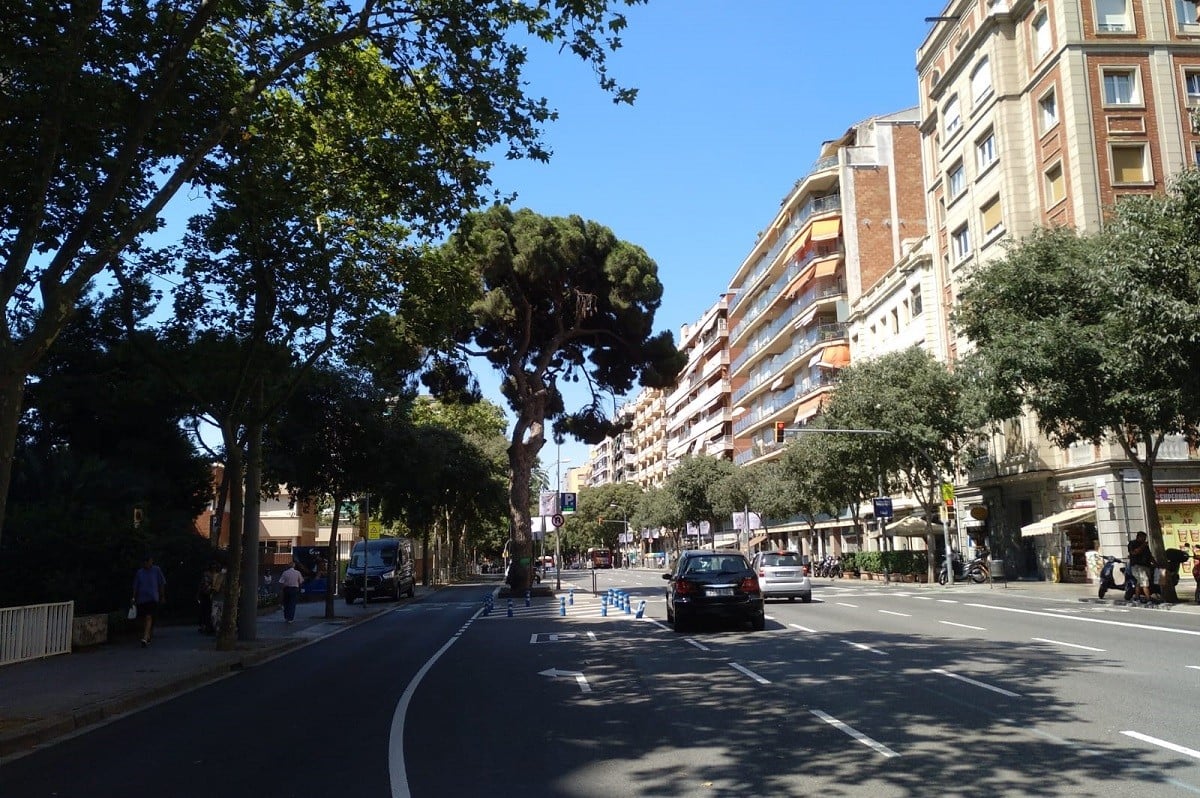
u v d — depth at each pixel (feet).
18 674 48.42
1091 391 73.82
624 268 118.21
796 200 222.69
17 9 36.24
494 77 42.96
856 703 32.58
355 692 40.98
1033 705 31.01
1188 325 60.85
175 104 42.37
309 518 223.92
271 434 77.71
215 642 66.54
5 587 71.82
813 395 199.72
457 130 46.29
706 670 43.01
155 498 99.14
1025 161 122.01
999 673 38.45
